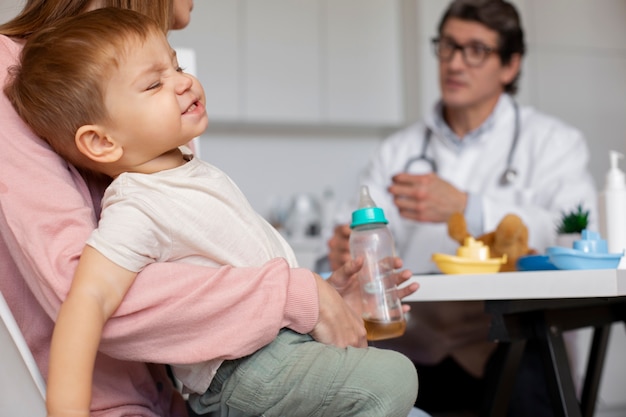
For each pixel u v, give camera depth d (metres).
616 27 3.60
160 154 0.77
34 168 0.74
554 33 3.53
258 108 3.29
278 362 0.72
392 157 2.56
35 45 0.75
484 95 2.37
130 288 0.69
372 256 0.95
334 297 0.76
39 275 0.70
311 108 3.36
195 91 0.78
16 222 0.72
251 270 0.72
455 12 2.37
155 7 0.91
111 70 0.72
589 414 1.55
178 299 0.70
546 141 2.37
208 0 3.23
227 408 0.76
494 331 1.07
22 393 0.67
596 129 3.55
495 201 1.87
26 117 0.75
